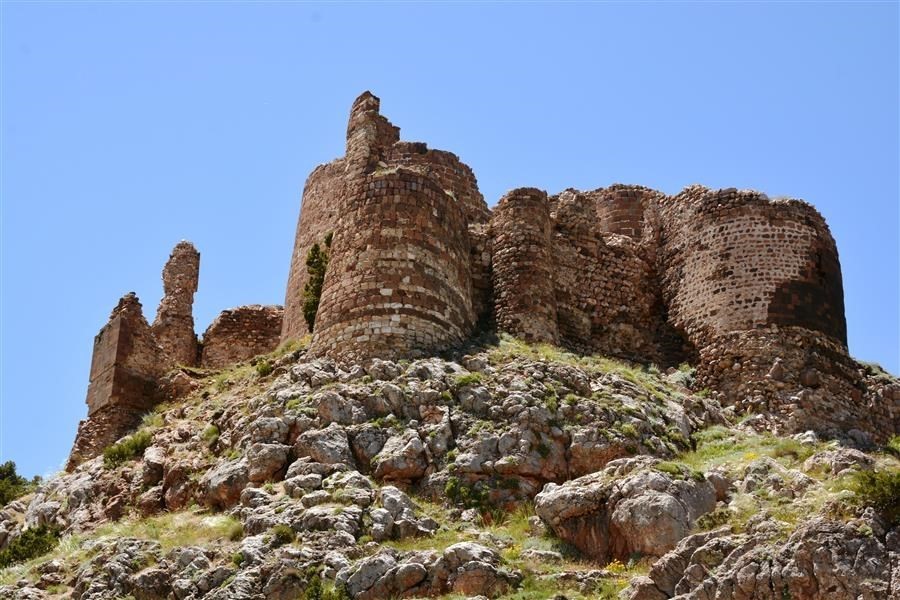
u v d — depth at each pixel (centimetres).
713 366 3734
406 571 2550
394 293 3472
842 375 3703
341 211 3719
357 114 3962
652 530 2591
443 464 3038
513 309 3725
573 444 3059
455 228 3744
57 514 3412
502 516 2908
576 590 2494
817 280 3806
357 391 3216
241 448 3206
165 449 3434
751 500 2697
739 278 3809
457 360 3400
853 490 2528
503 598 2470
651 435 3172
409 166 4256
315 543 2708
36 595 2769
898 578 2261
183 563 2738
